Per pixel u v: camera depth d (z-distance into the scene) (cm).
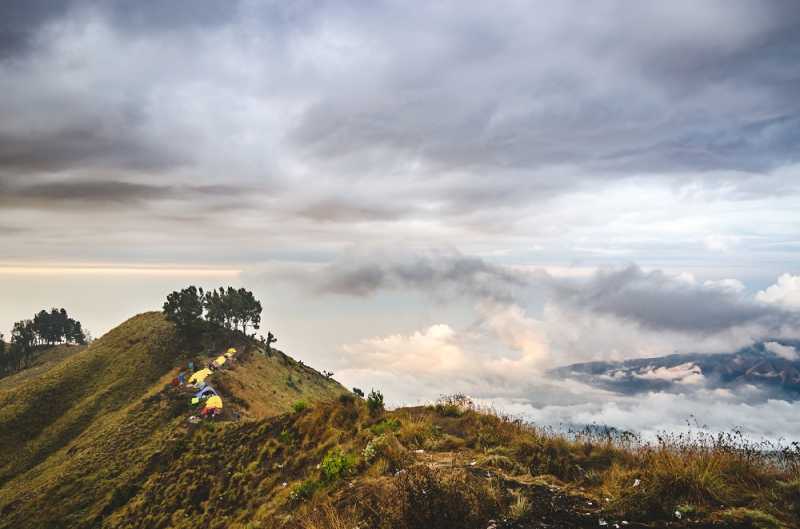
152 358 9638
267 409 7144
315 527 880
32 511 4756
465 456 1082
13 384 13750
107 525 3041
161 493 2977
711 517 658
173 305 11338
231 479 2297
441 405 1652
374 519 783
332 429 1927
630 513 698
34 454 7038
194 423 5872
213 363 9012
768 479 739
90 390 8856
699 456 814
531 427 1258
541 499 776
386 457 1174
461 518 718
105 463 5344
